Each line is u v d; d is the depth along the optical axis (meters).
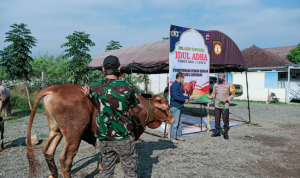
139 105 3.30
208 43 6.87
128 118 2.56
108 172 2.58
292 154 5.23
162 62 6.41
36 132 6.90
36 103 3.09
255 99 17.67
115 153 2.57
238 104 15.55
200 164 4.55
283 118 10.19
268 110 12.71
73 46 11.80
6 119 8.89
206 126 8.09
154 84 23.14
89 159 4.68
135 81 20.89
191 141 6.18
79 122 3.09
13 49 10.43
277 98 16.78
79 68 11.73
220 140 6.33
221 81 6.51
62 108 3.02
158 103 4.03
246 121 9.37
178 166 4.43
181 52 6.23
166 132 7.12
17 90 14.21
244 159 4.87
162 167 4.37
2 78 14.65
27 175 3.88
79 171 4.09
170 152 5.24
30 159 3.05
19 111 10.59
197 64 6.62
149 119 4.09
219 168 4.36
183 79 5.95
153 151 5.29
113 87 2.50
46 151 3.21
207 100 6.92
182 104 5.97
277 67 17.06
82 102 3.13
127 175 2.55
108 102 2.44
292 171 4.27
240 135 6.96
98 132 2.50
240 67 8.06
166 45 6.98
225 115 6.45
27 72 11.05
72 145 3.07
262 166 4.50
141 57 7.43
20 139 6.08
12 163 4.42
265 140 6.42
